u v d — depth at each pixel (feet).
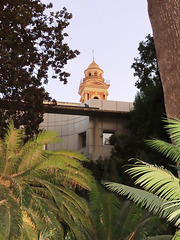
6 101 38.11
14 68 35.45
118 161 51.60
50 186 16.43
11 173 17.39
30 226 14.43
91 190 21.61
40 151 18.33
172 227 22.27
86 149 77.20
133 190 10.29
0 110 37.42
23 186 15.57
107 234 21.53
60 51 40.96
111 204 22.35
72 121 85.40
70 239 18.19
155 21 17.63
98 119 78.23
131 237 21.26
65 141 84.28
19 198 13.66
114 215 22.17
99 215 22.02
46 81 42.01
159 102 56.54
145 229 21.34
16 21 34.30
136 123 62.23
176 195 8.11
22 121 39.24
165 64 16.24
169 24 16.57
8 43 33.65
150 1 18.35
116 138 63.10
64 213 17.33
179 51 15.66
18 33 36.17
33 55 39.27
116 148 59.11
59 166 18.19
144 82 67.62
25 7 36.65
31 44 38.50
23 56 36.70
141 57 68.03
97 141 76.43
